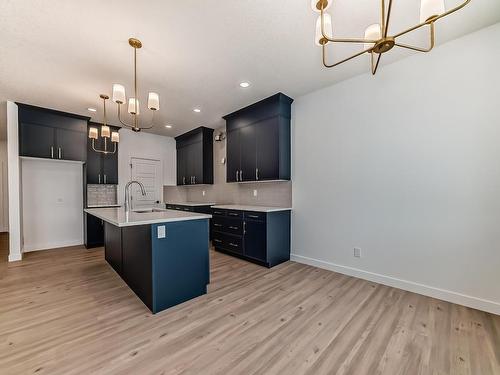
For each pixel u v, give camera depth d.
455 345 1.59
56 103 3.55
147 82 2.89
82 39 2.05
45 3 1.65
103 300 2.25
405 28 1.97
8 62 2.41
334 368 1.39
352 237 2.85
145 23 1.87
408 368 1.40
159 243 2.07
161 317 1.95
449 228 2.19
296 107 3.43
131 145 5.12
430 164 2.29
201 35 2.02
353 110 2.83
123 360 1.46
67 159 4.06
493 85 1.98
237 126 4.00
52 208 4.26
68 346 1.58
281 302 2.20
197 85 2.99
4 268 3.18
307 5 1.70
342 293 2.38
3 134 5.23
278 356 1.49
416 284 2.37
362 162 2.76
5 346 1.58
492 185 1.99
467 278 2.10
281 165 3.37
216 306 2.14
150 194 5.41
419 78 2.35
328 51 2.29
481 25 1.96
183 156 5.58
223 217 3.89
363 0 1.66
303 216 3.37
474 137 2.06
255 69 2.61
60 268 3.18
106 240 3.47
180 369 1.38
